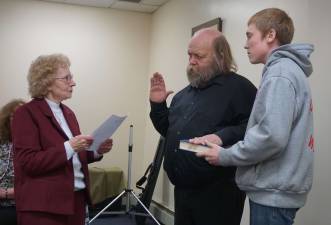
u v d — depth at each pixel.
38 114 1.85
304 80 1.44
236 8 3.28
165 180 4.70
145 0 4.91
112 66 5.36
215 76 1.91
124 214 4.59
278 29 1.54
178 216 1.96
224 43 1.93
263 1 2.90
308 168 1.43
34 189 1.77
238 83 1.87
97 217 4.49
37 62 1.93
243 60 3.16
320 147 2.27
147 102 5.48
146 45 5.48
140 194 4.79
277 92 1.38
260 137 1.37
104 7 5.31
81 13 5.25
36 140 1.81
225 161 1.49
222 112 1.83
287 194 1.41
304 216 2.35
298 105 1.40
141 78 5.47
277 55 1.47
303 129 1.41
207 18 3.83
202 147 1.56
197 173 1.82
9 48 5.00
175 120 2.00
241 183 1.51
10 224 2.34
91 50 5.29
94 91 5.30
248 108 1.84
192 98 1.96
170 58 4.75
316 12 2.37
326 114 2.24
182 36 4.42
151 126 5.30
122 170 5.13
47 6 5.13
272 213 1.42
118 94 5.38
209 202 1.84
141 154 5.51
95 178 4.88
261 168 1.44
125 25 5.42
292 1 2.59
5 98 4.98
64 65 1.93
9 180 2.38
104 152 2.07
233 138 1.72
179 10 4.54
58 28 5.17
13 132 1.83
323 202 2.22
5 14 4.98
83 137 1.79
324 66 2.28
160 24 5.14
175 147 1.93
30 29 5.07
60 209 1.77
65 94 1.93
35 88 1.90
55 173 1.80
